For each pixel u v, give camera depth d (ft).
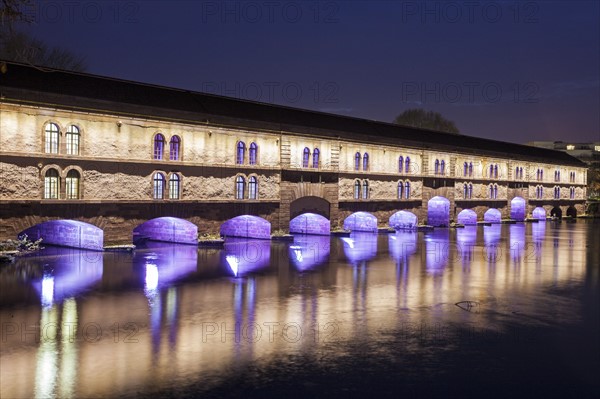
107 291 112.37
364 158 237.04
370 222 246.88
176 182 169.17
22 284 115.44
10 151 133.49
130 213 158.30
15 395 62.28
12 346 78.28
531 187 353.31
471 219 307.99
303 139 207.00
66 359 73.72
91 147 148.36
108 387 65.10
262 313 99.45
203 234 177.37
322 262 157.89
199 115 176.65
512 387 70.08
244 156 188.24
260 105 214.48
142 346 79.71
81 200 146.61
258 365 73.82
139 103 163.84
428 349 82.79
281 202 201.46
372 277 136.56
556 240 235.81
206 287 119.44
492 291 124.47
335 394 65.72
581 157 564.30
